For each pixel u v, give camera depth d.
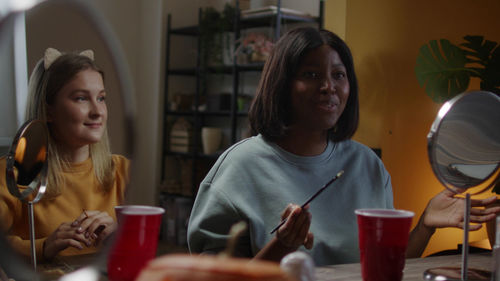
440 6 2.18
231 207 1.11
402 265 0.67
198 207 1.16
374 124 2.00
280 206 1.13
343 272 0.83
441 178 0.74
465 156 0.75
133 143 0.39
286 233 0.82
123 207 0.58
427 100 2.17
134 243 0.60
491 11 2.35
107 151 1.15
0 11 0.32
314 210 1.15
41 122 0.54
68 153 1.07
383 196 1.26
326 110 1.15
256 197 1.14
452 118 0.72
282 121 1.18
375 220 0.66
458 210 1.00
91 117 0.80
